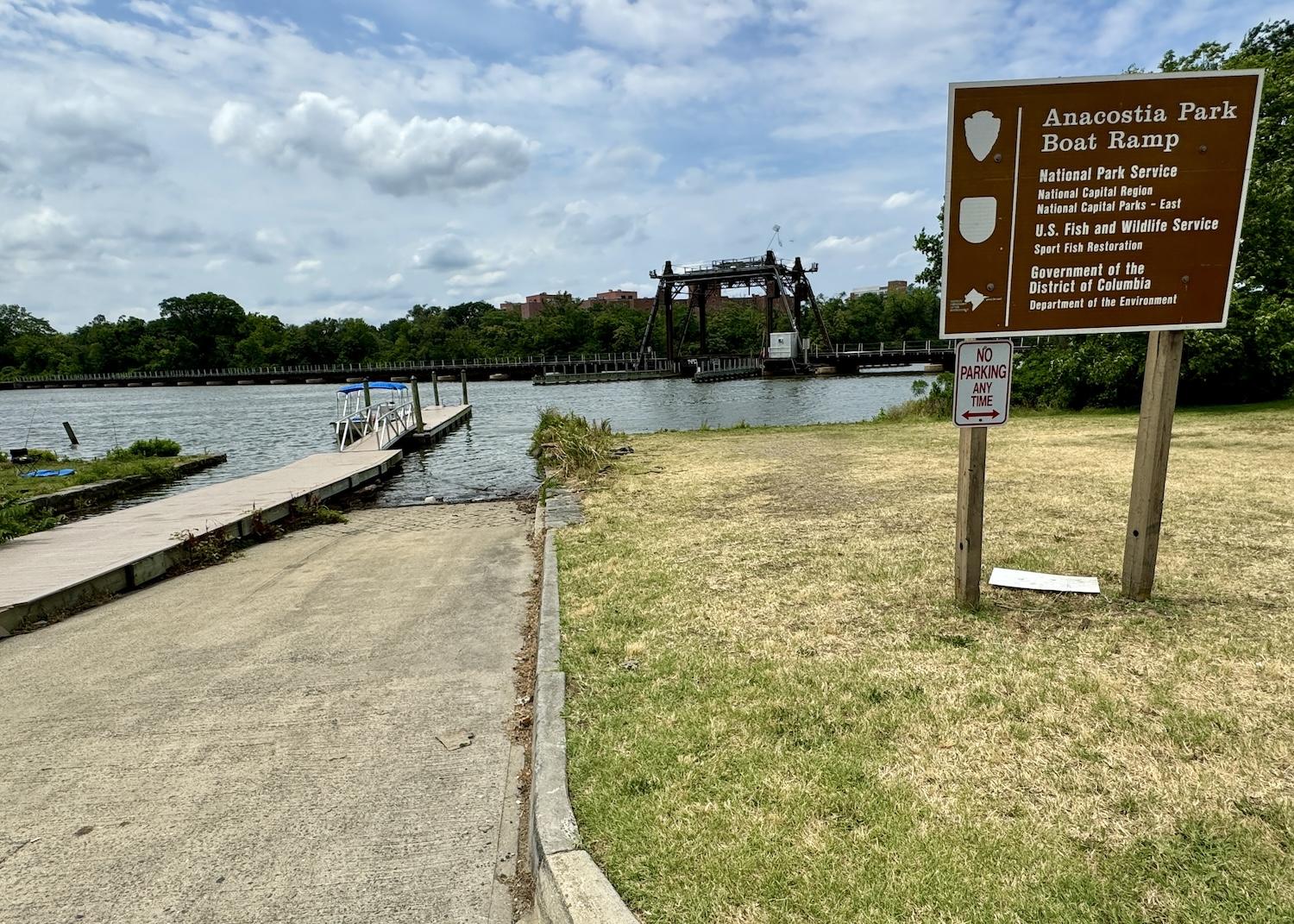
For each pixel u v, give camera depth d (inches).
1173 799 94.0
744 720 119.5
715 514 284.7
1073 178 147.0
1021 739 109.7
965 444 156.7
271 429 1235.2
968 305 152.3
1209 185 146.9
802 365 2418.8
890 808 95.0
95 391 3560.5
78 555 265.1
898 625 156.9
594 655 149.6
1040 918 76.2
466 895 91.0
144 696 151.4
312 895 91.0
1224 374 598.2
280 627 195.9
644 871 85.7
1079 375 639.1
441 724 135.6
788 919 77.7
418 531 343.3
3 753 128.2
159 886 92.8
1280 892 77.7
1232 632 144.2
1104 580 178.5
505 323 4591.5
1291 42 668.7
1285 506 242.7
